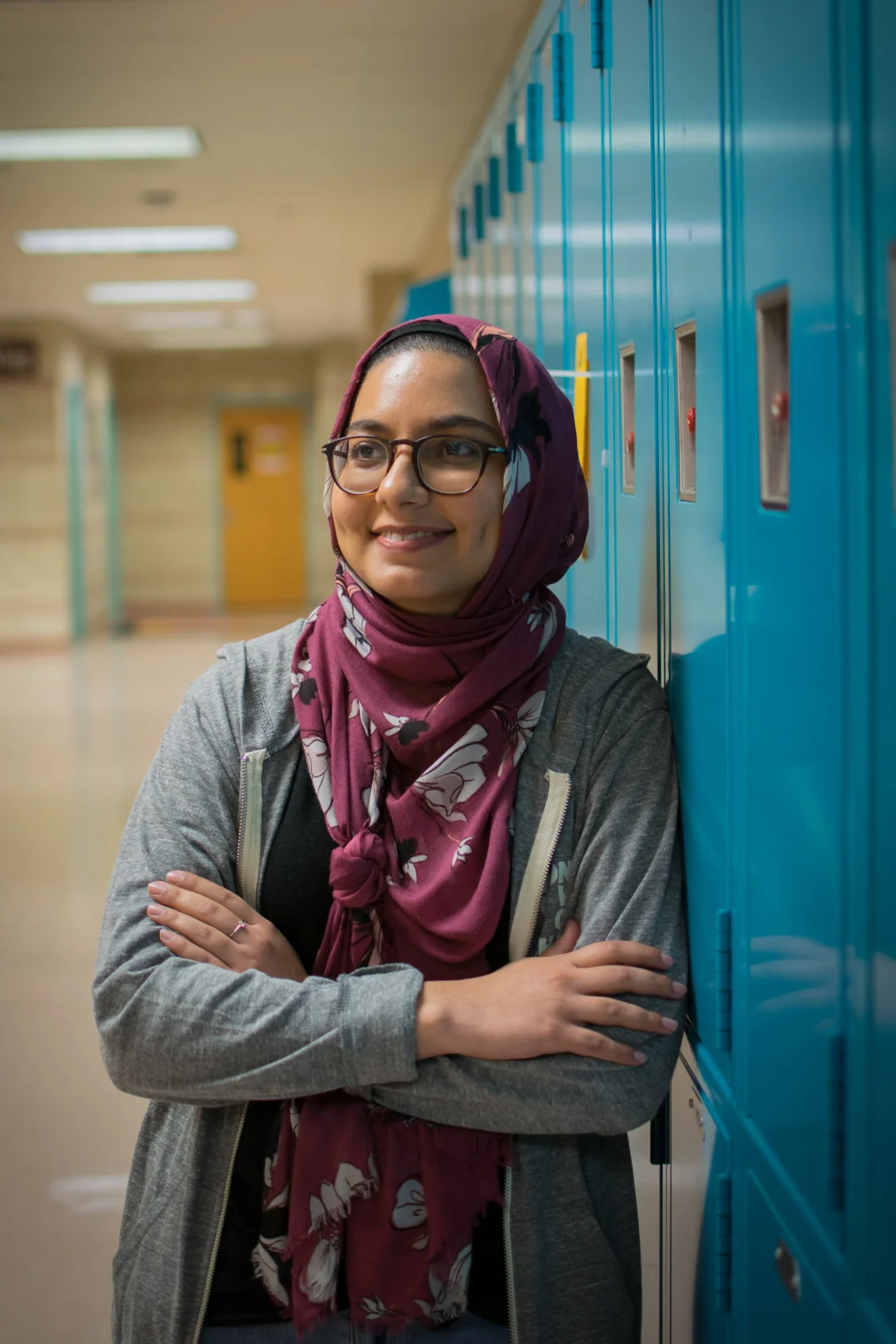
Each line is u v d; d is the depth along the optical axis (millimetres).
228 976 1205
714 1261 1256
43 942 4078
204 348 16047
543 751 1302
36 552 12477
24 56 4887
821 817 906
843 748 856
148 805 1329
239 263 9625
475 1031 1165
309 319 13102
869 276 786
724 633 1164
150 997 1206
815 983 931
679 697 1356
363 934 1256
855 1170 863
